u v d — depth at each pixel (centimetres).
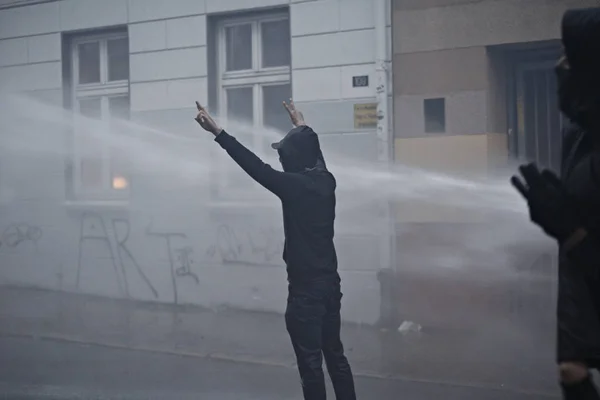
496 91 806
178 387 627
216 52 982
